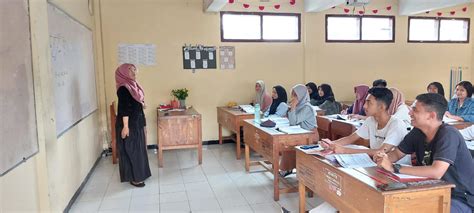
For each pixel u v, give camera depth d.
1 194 1.81
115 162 4.80
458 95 4.19
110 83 5.40
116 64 5.40
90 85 4.62
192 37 5.66
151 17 5.48
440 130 1.88
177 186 3.75
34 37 2.33
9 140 1.91
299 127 3.41
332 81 6.28
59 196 2.82
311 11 5.92
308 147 2.59
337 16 6.16
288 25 6.01
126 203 3.29
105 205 3.26
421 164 2.01
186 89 5.61
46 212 2.49
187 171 4.30
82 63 4.16
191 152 5.32
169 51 5.60
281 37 6.00
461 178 1.86
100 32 5.30
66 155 3.21
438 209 1.71
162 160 4.61
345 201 1.98
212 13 5.68
